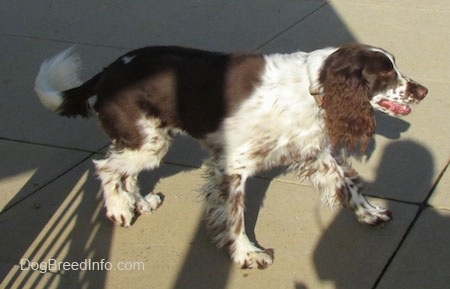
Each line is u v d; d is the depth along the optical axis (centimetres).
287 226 275
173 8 447
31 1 466
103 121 271
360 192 273
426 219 274
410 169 299
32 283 254
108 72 270
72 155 317
